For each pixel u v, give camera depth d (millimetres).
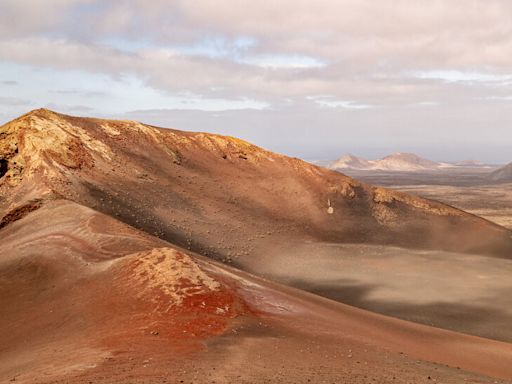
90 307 21547
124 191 55000
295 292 30922
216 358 14734
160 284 22047
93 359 14586
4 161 54188
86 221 35906
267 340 17516
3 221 41906
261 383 12305
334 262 53281
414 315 37438
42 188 47062
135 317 19500
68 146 56938
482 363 20141
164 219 52656
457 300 41750
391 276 49406
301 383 12531
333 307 28234
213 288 22203
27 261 30000
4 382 13234
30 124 57625
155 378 12352
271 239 59094
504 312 38594
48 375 13172
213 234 54594
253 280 30750
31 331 20547
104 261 27719
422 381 13984
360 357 16531
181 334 17312
